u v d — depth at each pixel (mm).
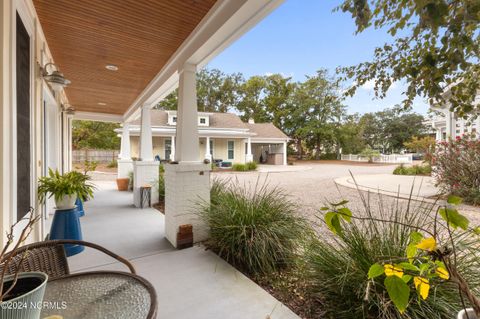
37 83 2889
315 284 1916
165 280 2383
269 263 2525
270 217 2766
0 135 1660
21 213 2242
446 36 1183
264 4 2154
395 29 1589
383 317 1457
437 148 6367
